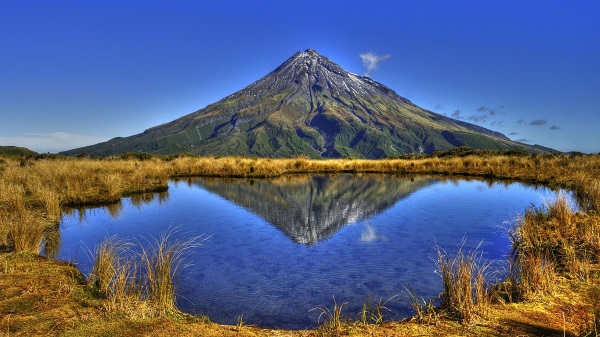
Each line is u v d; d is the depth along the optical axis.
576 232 8.22
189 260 8.09
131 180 20.06
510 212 13.35
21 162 28.67
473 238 9.88
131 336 4.25
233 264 7.84
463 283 5.10
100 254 6.30
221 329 4.65
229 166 29.67
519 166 28.58
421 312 5.09
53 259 8.05
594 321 4.20
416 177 27.59
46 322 4.54
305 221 12.03
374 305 5.87
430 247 9.05
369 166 33.56
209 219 12.28
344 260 8.10
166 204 15.29
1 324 4.43
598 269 6.45
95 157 47.03
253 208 14.42
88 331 4.34
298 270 7.47
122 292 5.32
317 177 27.86
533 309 5.05
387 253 8.57
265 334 4.57
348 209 14.17
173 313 5.23
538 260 6.23
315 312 5.66
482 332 4.38
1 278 6.07
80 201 14.66
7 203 11.92
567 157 33.09
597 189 11.74
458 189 20.00
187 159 34.81
